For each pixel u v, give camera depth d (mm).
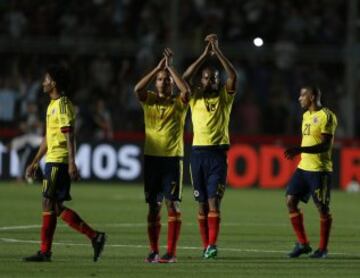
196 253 42281
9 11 100875
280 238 49344
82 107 93750
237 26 101812
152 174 39250
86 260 38906
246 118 96062
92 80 96688
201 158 40406
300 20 103438
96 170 90438
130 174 90500
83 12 102250
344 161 89688
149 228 39156
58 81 37938
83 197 74938
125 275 34844
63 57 96000
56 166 37875
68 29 100812
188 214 62531
